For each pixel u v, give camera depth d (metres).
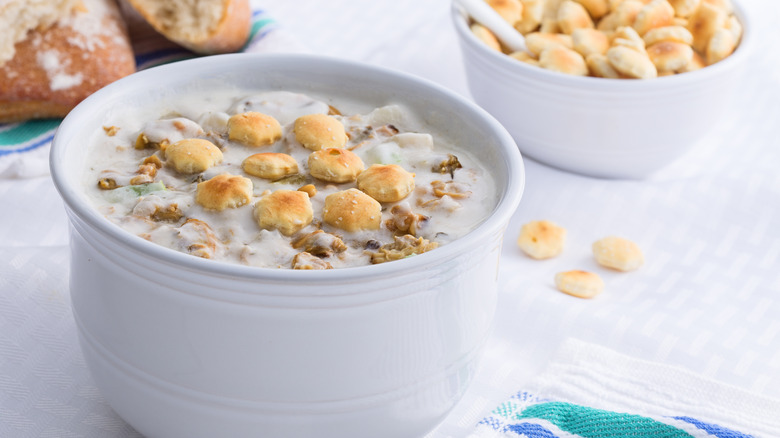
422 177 0.54
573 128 0.68
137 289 0.48
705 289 0.64
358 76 0.57
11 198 0.64
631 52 0.67
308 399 0.49
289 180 0.53
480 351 0.52
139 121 0.55
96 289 0.49
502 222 0.49
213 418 0.49
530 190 0.68
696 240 0.67
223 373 0.48
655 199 0.68
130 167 0.53
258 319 0.47
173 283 0.47
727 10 0.72
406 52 0.78
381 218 0.52
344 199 0.51
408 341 0.49
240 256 0.49
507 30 0.71
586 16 0.71
